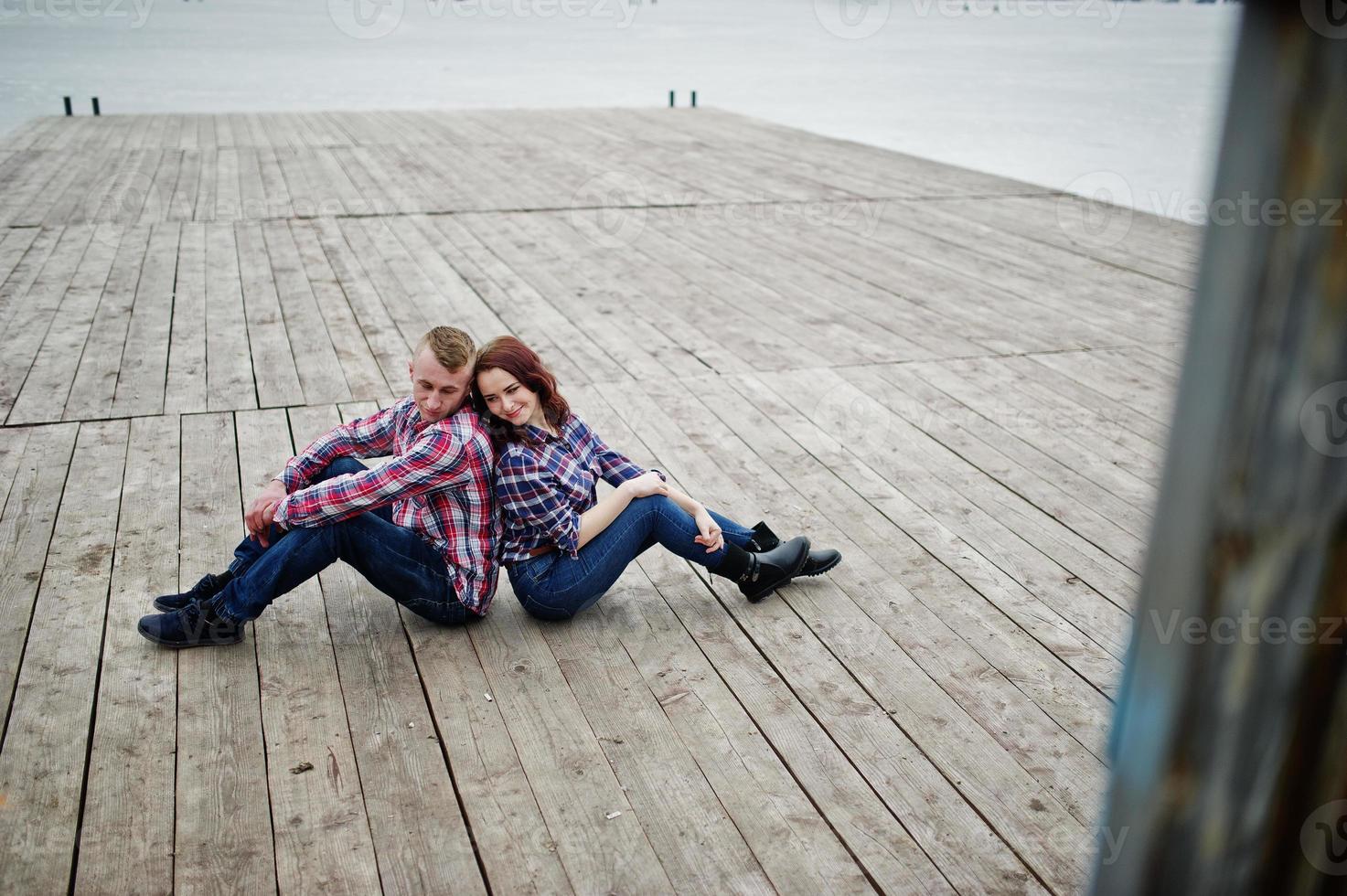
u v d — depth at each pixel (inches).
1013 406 185.8
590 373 196.9
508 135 489.7
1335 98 20.1
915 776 91.5
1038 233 324.8
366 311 231.6
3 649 106.0
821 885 79.1
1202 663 24.2
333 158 420.5
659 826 84.8
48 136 451.8
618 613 117.1
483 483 104.6
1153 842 26.0
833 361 207.6
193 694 100.0
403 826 84.0
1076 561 131.6
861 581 125.6
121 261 265.3
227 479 147.9
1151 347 221.3
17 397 176.1
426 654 107.8
